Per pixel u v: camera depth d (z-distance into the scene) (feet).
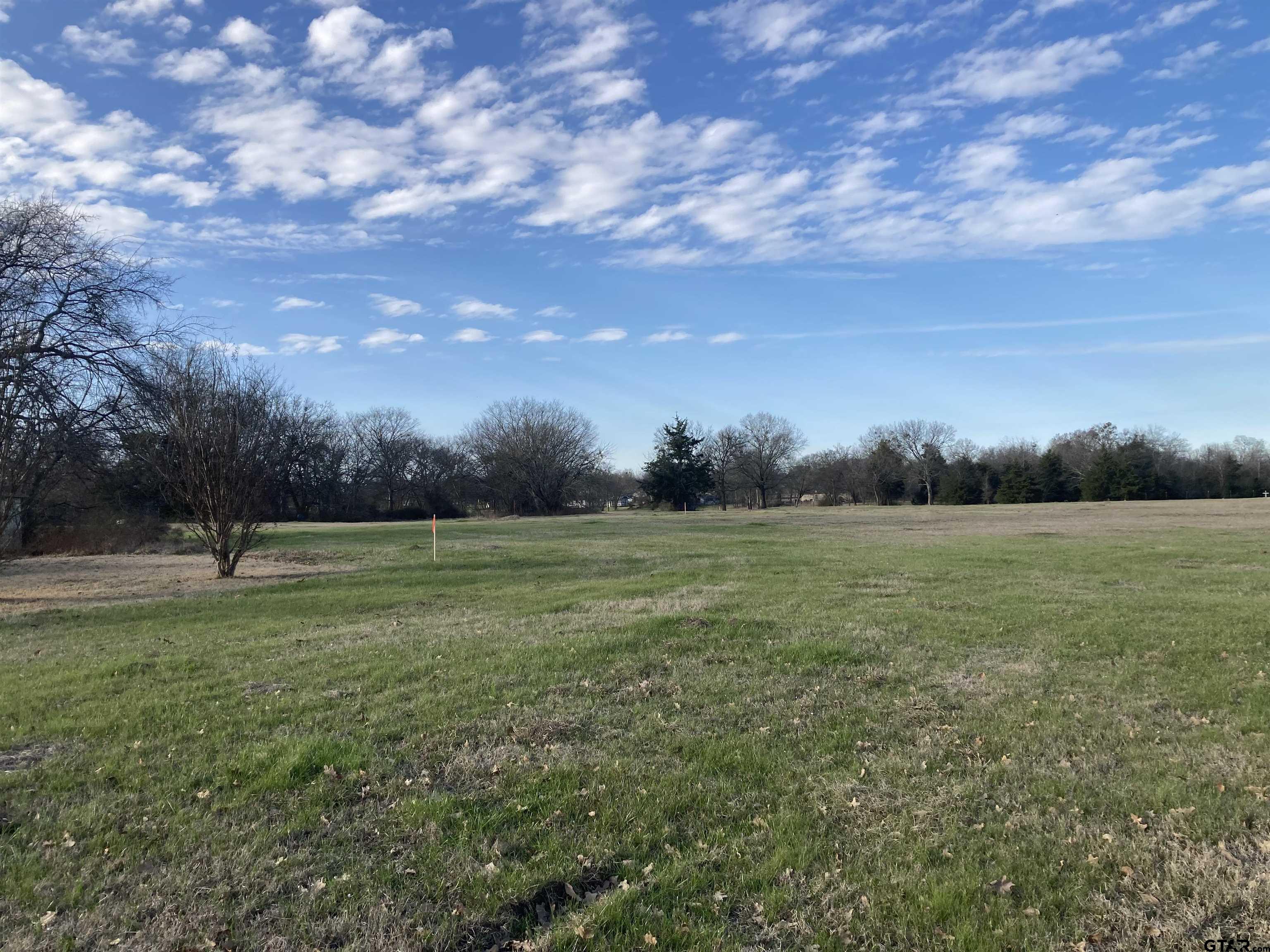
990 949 11.06
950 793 16.17
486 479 280.72
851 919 11.82
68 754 18.45
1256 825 14.51
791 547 81.30
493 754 18.39
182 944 11.25
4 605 44.86
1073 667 26.58
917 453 314.76
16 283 61.77
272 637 33.30
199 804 15.61
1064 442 335.47
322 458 252.62
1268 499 222.07
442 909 12.13
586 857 13.64
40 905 12.16
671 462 278.46
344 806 15.57
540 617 37.63
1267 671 25.76
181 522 68.28
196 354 62.23
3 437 56.08
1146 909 12.05
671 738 19.43
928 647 29.84
